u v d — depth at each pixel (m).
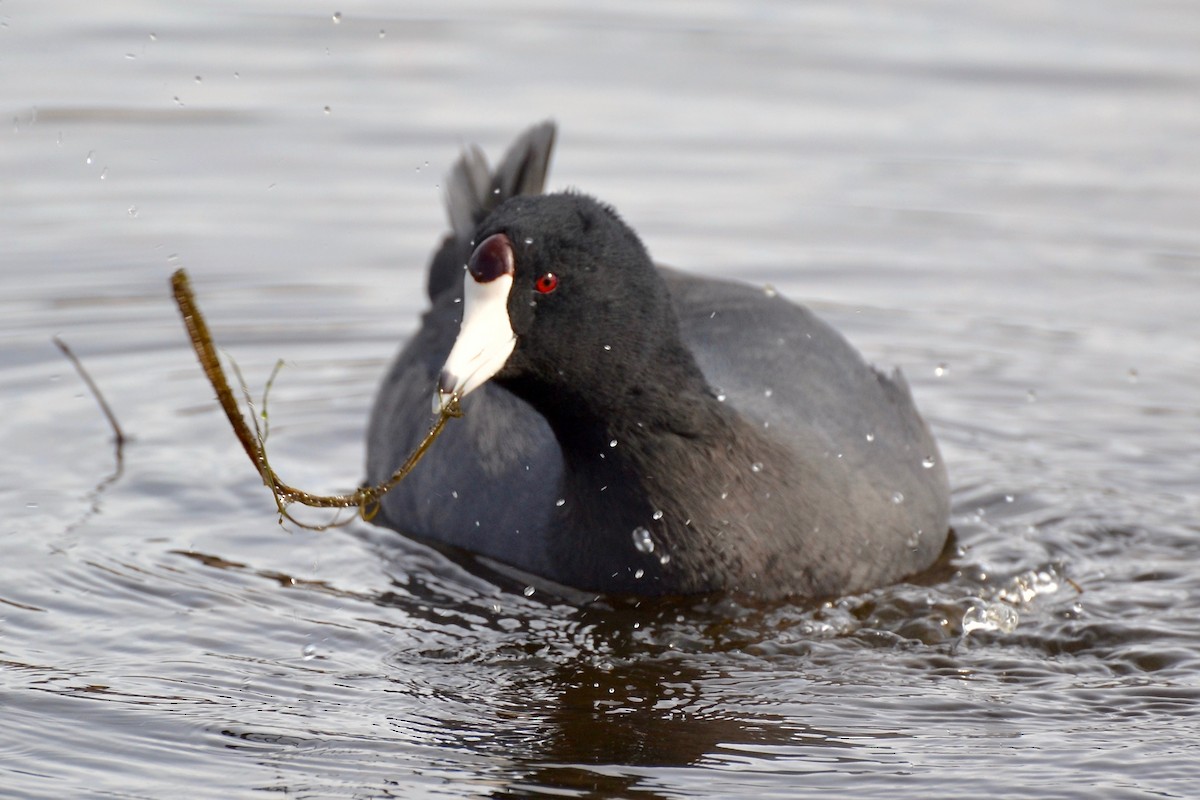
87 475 11.99
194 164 17.70
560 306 9.17
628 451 9.73
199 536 11.06
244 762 7.93
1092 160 18.09
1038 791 7.65
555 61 20.62
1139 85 19.80
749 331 11.26
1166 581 10.27
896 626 9.73
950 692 8.80
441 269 13.19
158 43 20.41
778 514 9.89
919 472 10.80
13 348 14.22
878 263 16.14
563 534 10.27
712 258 16.11
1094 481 12.04
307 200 17.08
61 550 10.65
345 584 10.38
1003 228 16.77
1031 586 10.27
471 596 10.20
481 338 8.95
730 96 19.70
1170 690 8.73
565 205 9.30
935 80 20.08
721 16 22.30
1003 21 21.92
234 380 13.92
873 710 8.58
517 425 10.95
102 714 8.41
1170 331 14.85
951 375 14.11
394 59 20.48
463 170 13.94
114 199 16.92
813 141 18.58
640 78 20.16
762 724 8.41
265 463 8.87
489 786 7.71
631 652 9.35
